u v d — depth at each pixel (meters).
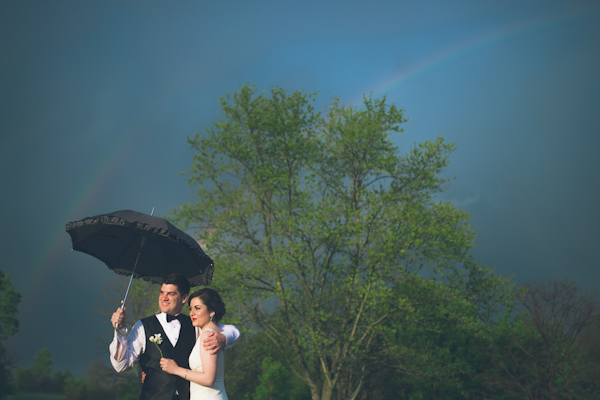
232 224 23.34
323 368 23.50
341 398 24.62
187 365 4.45
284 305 22.41
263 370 25.17
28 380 51.69
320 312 21.47
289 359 25.86
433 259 22.25
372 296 20.94
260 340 25.56
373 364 24.53
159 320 4.53
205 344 4.24
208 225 23.98
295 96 24.72
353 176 24.88
